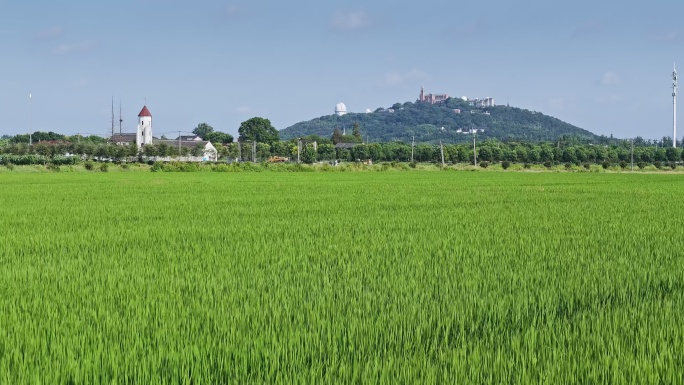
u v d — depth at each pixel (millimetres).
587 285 7891
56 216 18578
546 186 42094
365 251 10961
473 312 6480
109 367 4836
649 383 4516
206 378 4605
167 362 4926
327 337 5469
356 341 5418
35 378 4543
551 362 4941
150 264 9672
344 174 76250
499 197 29031
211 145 150625
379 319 6020
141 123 149375
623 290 7523
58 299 7137
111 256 10516
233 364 4895
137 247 11750
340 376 4590
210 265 9508
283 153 162000
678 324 5980
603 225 15852
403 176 67688
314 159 145125
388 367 4703
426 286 7785
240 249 11242
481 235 13570
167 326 5898
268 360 4910
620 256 10414
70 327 5910
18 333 5695
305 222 16672
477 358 4961
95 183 45000
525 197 29047
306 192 33469
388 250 11078
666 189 37688
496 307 6582
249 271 8938
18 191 33656
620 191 35156
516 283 8094
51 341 5434
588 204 24266
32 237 13273
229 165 90312
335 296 7238
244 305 6613
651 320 6105
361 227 15305
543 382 4520
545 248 11398
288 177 62312
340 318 6113
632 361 4895
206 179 54906
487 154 146875
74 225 15938
